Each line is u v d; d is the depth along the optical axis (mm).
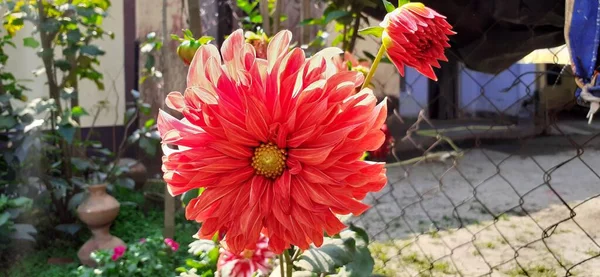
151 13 1816
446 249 1270
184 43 486
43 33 1509
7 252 1341
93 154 1983
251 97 324
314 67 342
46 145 1494
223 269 552
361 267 542
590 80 556
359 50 1232
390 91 1353
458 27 894
